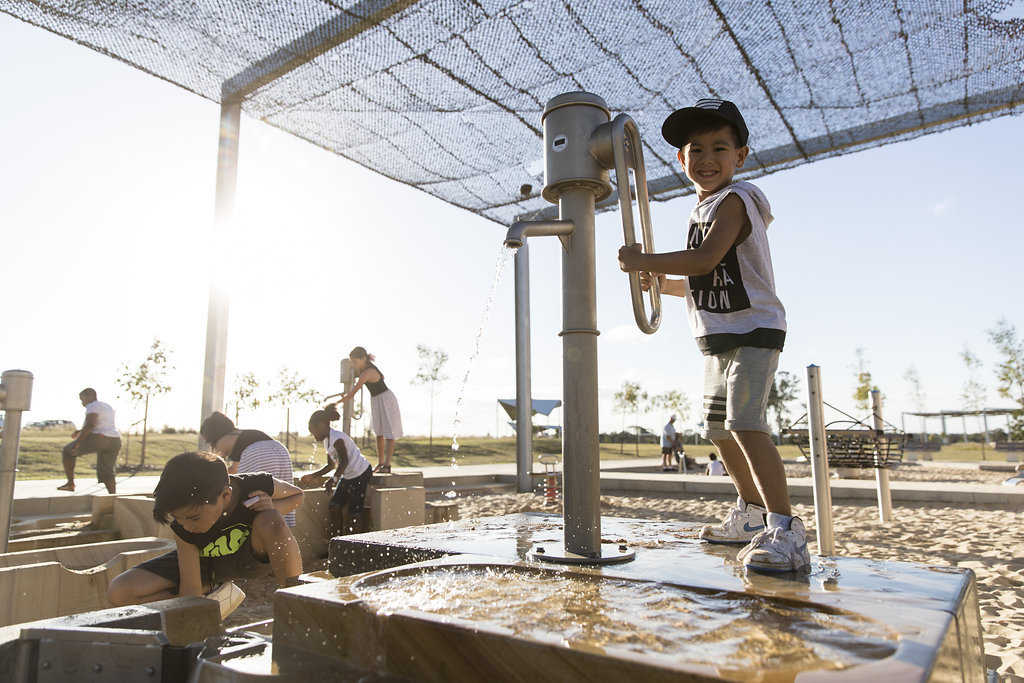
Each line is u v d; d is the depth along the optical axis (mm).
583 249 1680
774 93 5250
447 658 905
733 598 1152
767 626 961
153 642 1182
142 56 4293
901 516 6273
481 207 7211
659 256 1685
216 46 4281
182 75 4547
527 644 844
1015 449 20453
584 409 1597
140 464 16078
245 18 3977
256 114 5188
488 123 5480
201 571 2275
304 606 1078
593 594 1170
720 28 4391
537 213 7355
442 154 5961
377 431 6922
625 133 1750
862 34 4461
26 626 1289
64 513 5457
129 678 1184
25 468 12961
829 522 3191
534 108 5305
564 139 1693
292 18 4031
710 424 1934
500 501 7488
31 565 2338
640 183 1851
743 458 1909
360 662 996
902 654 815
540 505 7023
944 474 14156
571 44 4512
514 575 1352
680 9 4180
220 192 4902
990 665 2215
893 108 5512
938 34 4488
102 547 2910
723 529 1878
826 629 943
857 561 1584
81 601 2461
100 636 1216
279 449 4000
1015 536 4992
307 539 4586
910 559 4188
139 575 2240
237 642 1172
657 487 8664
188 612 1454
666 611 1049
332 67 4574
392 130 5535
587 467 1574
